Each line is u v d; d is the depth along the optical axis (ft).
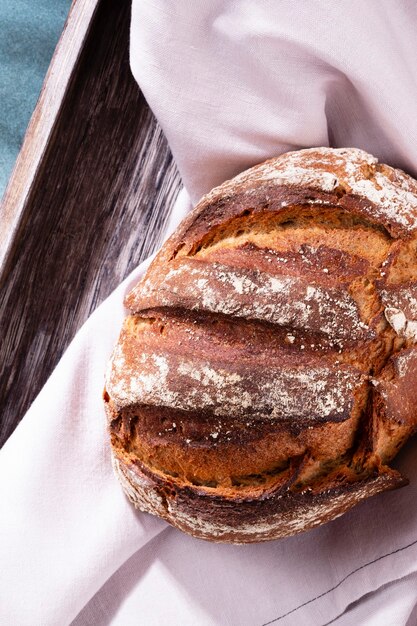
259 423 2.41
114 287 2.98
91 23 2.89
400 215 2.47
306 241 2.46
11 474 2.78
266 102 2.64
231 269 2.43
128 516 2.76
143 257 2.98
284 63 2.60
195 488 2.47
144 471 2.52
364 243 2.46
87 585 2.75
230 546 2.79
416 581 2.68
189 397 2.42
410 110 2.56
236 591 2.78
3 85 3.34
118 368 2.52
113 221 2.98
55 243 2.98
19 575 2.75
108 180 2.98
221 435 2.43
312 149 2.62
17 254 2.96
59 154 2.96
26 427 2.79
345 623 2.72
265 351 2.41
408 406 2.43
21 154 2.91
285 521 2.49
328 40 2.54
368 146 2.70
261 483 2.46
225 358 2.41
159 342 2.47
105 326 2.79
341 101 2.66
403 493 2.63
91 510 2.77
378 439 2.44
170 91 2.66
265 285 2.41
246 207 2.48
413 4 2.48
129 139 2.98
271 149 2.70
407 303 2.43
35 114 2.91
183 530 2.61
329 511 2.51
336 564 2.71
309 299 2.40
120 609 2.83
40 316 2.99
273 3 2.55
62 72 2.89
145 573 2.82
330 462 2.46
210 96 2.65
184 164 2.76
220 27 2.58
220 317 2.43
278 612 2.75
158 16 2.59
